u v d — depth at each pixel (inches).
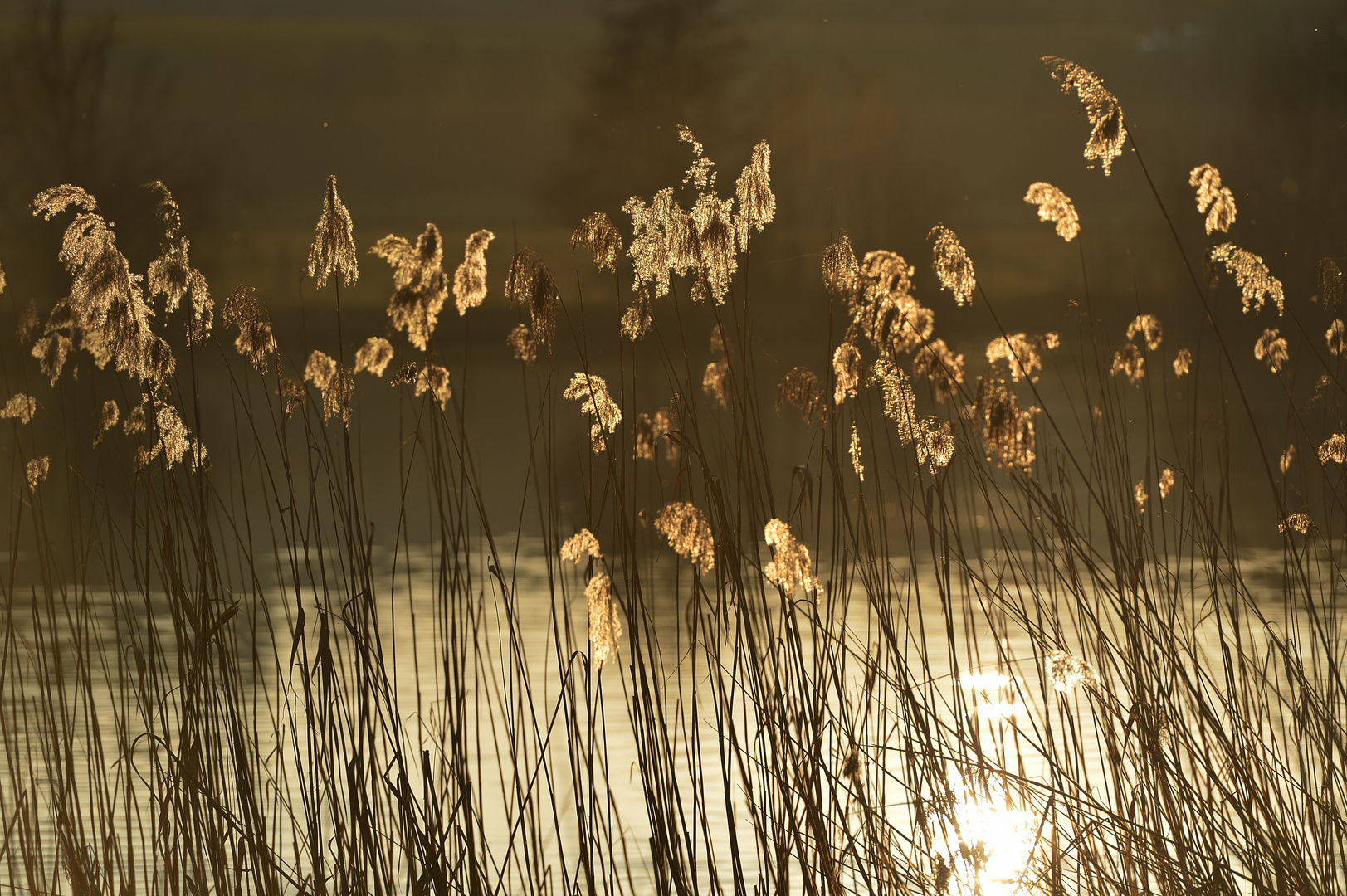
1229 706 375.2
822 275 374.0
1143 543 386.0
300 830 374.0
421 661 424.5
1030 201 388.2
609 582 367.2
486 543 591.5
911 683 382.3
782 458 533.6
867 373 374.6
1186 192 1149.7
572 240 368.2
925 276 1288.1
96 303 369.4
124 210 946.1
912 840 373.4
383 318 1064.2
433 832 368.2
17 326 386.6
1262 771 372.8
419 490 732.7
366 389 1025.5
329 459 373.7
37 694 404.5
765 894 367.2
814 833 368.2
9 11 1185.4
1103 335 399.2
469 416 919.0
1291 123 1063.6
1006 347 395.9
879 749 374.0
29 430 386.9
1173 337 634.2
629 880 375.2
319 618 371.2
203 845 372.5
